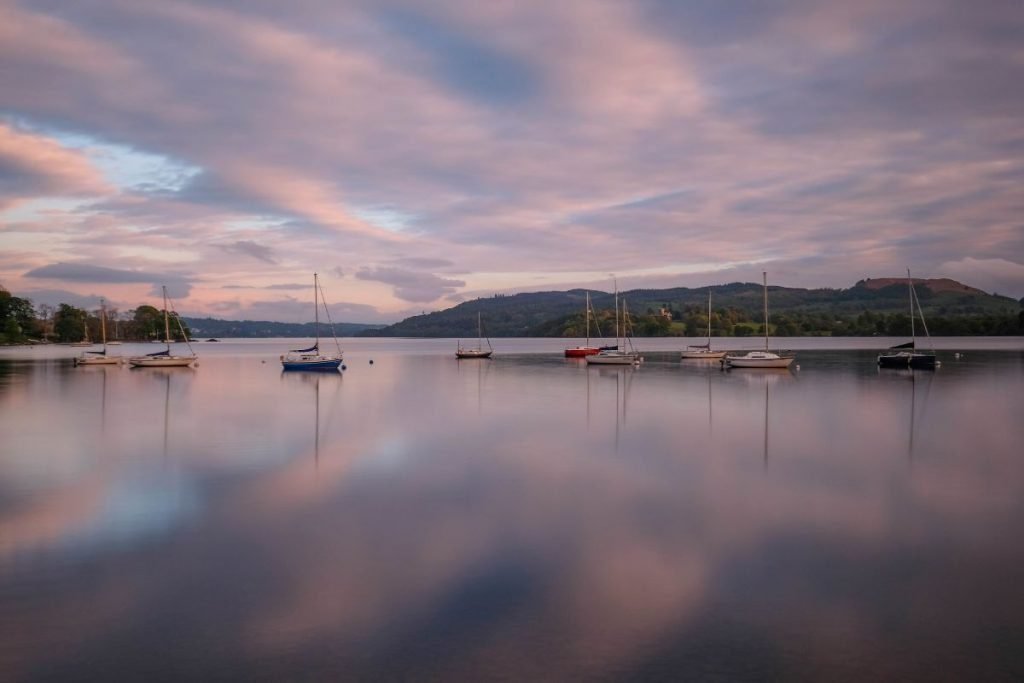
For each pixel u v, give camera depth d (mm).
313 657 10289
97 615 11648
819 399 44312
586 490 19734
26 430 31641
